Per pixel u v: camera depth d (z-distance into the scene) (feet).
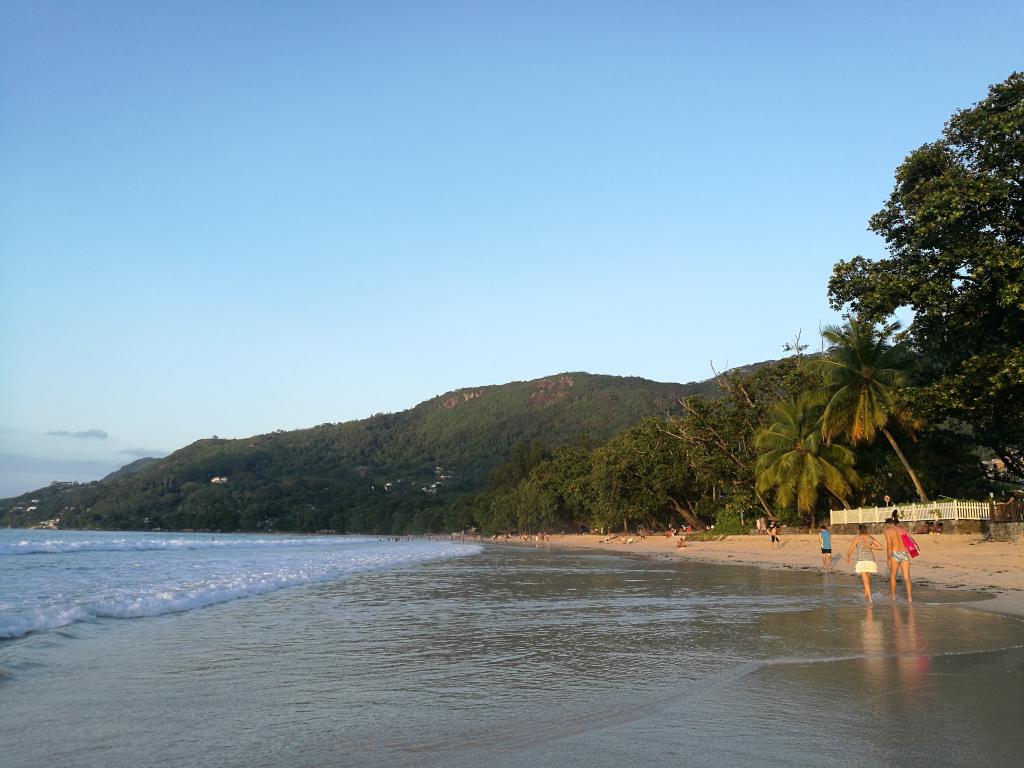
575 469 321.73
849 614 41.93
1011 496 108.17
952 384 85.51
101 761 16.63
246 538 456.45
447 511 534.37
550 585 68.85
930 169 94.17
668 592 59.62
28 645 33.27
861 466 139.03
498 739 17.90
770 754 16.11
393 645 33.35
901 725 18.28
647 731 18.20
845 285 99.04
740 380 177.58
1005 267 77.87
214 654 31.17
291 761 16.46
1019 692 21.83
